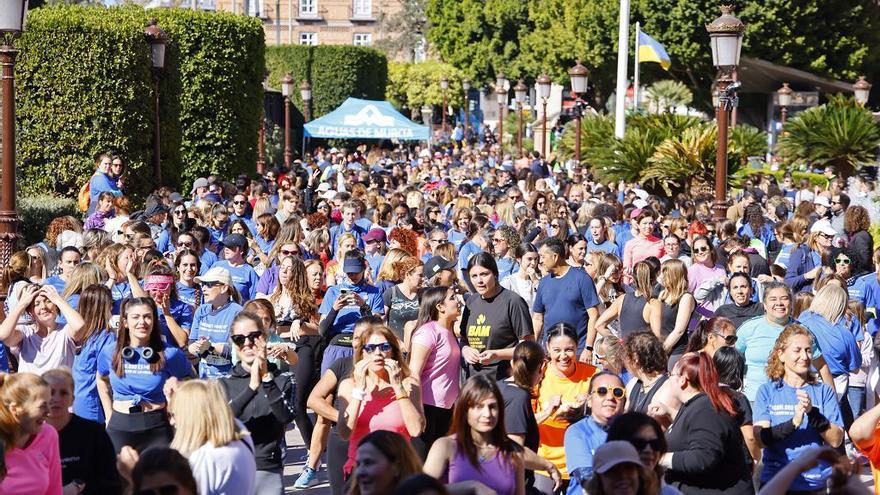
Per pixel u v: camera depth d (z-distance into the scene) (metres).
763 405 9.20
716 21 19.64
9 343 10.12
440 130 79.88
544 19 70.75
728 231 17.47
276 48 63.44
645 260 12.86
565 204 21.39
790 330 9.25
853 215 17.19
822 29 56.31
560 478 9.16
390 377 8.88
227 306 11.49
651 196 27.38
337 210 22.14
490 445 7.50
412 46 105.31
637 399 8.91
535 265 14.48
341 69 63.41
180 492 6.23
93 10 26.22
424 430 9.61
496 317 11.16
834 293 11.69
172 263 15.04
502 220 20.30
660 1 57.34
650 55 47.91
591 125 40.91
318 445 11.60
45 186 24.05
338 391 9.25
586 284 12.98
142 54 24.70
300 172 32.44
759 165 40.12
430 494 5.51
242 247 14.78
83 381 9.94
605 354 9.88
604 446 6.39
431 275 14.57
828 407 9.18
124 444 9.27
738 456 8.06
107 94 24.03
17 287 11.18
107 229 17.98
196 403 7.29
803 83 59.06
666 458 8.04
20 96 23.75
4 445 7.27
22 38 23.56
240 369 9.06
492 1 80.19
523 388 8.99
